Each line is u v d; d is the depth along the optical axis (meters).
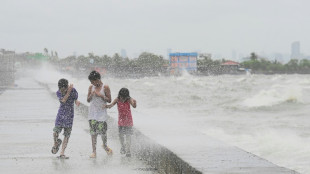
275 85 96.50
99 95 10.52
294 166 11.02
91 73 10.66
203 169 6.87
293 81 128.00
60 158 10.39
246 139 16.36
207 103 40.25
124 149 10.91
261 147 14.45
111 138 13.59
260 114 30.56
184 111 31.92
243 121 24.36
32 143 12.59
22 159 10.26
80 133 14.68
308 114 30.03
